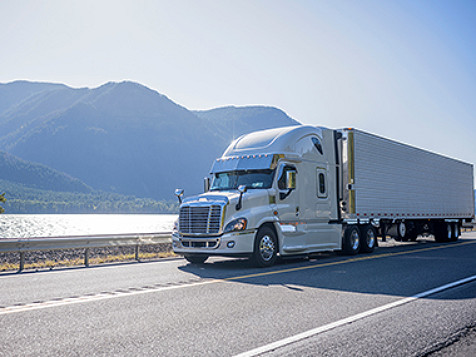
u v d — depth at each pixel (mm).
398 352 4215
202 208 10984
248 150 12664
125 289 7656
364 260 12703
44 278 9328
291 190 12328
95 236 12797
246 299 6707
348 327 5090
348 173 14523
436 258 13164
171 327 5059
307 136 13391
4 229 109062
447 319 5504
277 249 11656
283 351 4203
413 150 19500
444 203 22688
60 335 4738
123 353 4141
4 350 4223
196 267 11250
